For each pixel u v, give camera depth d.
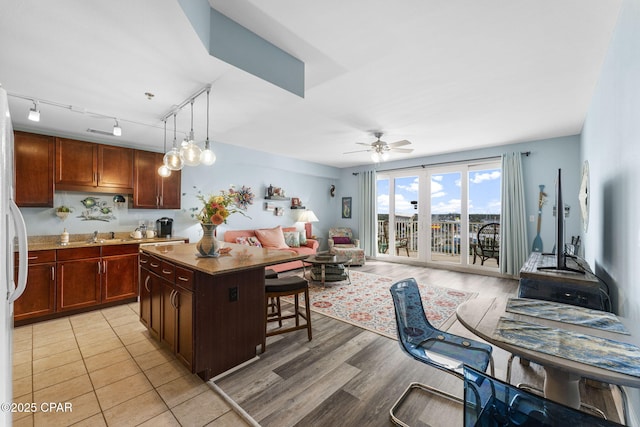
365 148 5.24
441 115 3.44
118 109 2.63
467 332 2.75
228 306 2.09
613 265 1.96
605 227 2.20
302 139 4.61
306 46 2.05
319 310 3.35
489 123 3.74
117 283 3.46
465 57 2.16
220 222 2.20
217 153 4.80
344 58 2.19
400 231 6.46
